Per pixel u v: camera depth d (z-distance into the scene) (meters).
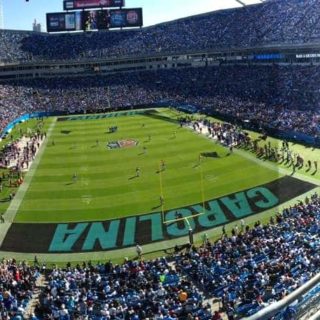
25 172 64.62
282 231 35.38
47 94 128.50
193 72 134.38
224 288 28.30
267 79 109.56
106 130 91.38
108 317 25.95
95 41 152.75
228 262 31.59
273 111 85.75
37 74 143.62
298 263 28.09
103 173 62.50
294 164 59.22
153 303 26.72
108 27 148.62
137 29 156.00
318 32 105.50
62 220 47.75
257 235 36.28
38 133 87.69
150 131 87.50
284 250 30.72
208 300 28.36
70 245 42.28
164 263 34.81
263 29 124.00
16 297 30.44
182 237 42.50
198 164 63.31
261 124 79.31
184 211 47.94
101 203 51.69
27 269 35.19
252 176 56.56
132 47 148.62
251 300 25.17
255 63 122.88
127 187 56.25
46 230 45.56
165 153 70.50
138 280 30.78
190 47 140.00
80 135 87.88
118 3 146.38
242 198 50.06
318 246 30.34
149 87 130.62
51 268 37.44
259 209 46.94
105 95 126.19
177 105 111.62
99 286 30.61
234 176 57.12
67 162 68.94
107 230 44.88
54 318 26.48
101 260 39.25
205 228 43.88
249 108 91.69
